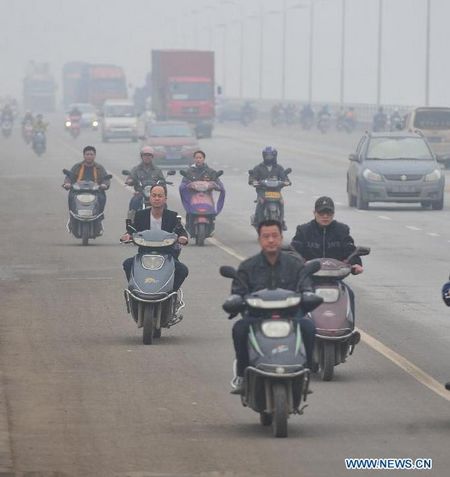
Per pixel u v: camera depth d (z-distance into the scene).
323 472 26.00
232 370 37.16
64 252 68.12
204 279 56.97
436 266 61.97
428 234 77.94
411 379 35.91
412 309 48.53
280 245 30.56
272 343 29.27
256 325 29.75
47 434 29.41
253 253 67.81
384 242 73.19
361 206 96.25
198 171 73.12
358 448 28.06
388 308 48.78
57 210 95.31
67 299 51.12
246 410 32.06
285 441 28.75
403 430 29.80
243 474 25.86
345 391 34.34
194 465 26.61
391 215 91.81
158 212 43.38
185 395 33.78
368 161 97.19
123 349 40.47
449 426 30.22
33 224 84.50
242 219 89.12
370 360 38.69
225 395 33.81
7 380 35.62
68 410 31.95
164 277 41.78
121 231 79.88
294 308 29.83
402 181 94.94
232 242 73.81
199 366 37.75
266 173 74.56
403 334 43.09
